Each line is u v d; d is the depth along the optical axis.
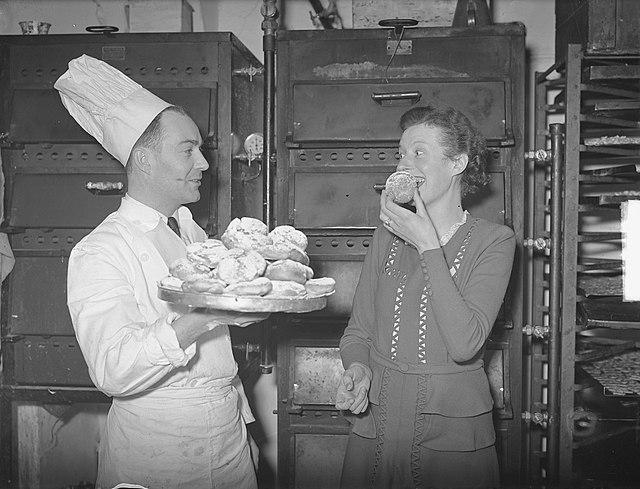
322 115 2.33
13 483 2.52
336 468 2.44
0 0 3.07
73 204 2.39
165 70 2.38
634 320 2.34
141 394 1.60
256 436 3.14
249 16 3.18
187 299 1.31
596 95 2.65
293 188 2.37
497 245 1.64
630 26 2.34
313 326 2.41
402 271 1.69
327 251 2.41
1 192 2.58
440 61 2.31
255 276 1.34
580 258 2.74
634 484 2.48
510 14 3.12
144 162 1.68
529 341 3.01
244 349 2.62
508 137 2.26
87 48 2.41
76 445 3.02
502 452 2.36
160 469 1.60
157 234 1.69
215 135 2.35
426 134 1.65
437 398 1.59
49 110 2.39
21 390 2.43
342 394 1.65
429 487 1.60
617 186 2.91
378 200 2.34
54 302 2.40
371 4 2.82
